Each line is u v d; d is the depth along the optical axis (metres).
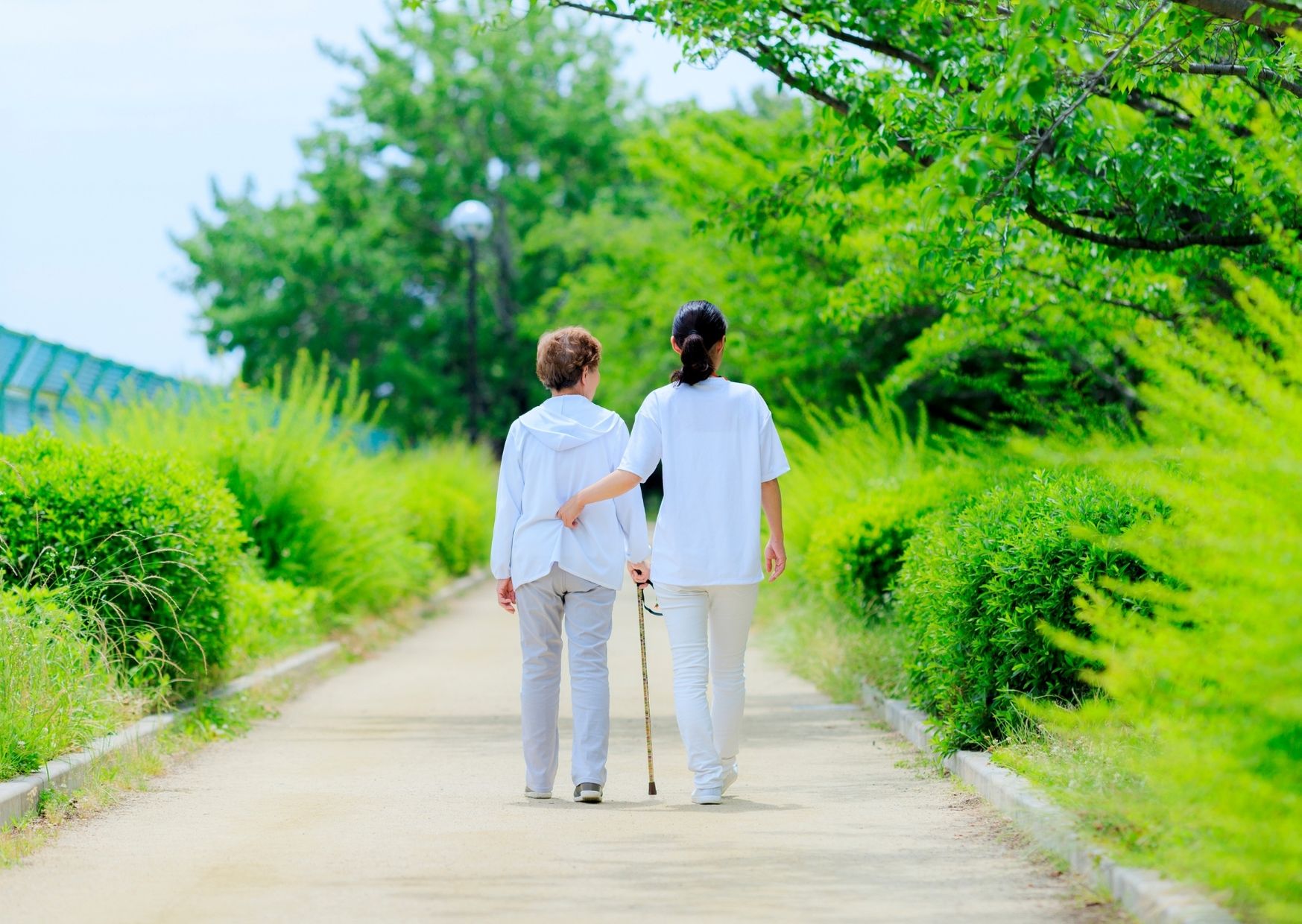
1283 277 17.08
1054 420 21.84
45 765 13.78
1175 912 8.55
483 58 100.69
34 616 15.89
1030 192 16.47
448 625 36.53
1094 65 15.88
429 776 15.55
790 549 31.59
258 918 9.62
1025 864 10.95
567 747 17.73
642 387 60.00
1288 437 8.92
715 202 22.67
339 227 105.31
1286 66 16.06
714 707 14.00
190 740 17.28
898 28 18.31
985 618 14.63
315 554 30.47
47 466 18.73
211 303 107.00
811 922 9.41
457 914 9.64
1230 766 8.33
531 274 104.38
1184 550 10.09
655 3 18.22
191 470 20.55
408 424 99.75
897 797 13.85
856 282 26.20
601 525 13.94
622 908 9.77
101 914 9.80
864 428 33.88
